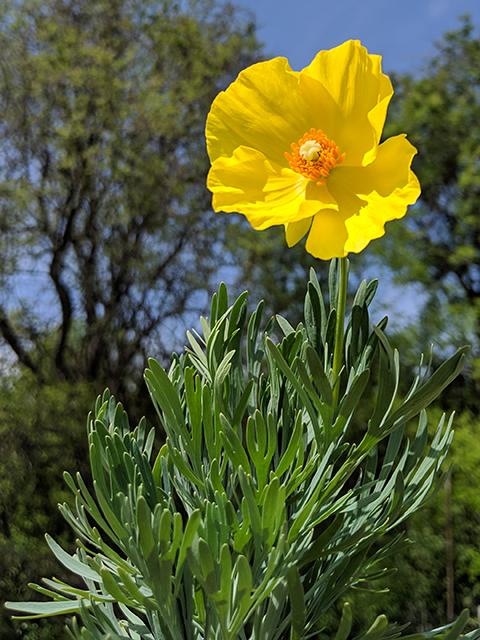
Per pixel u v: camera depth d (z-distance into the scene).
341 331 0.82
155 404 0.94
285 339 0.95
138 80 8.51
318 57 0.76
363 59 0.75
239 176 0.75
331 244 0.69
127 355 8.38
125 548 0.77
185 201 8.52
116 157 7.91
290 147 0.78
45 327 8.65
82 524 0.94
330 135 0.76
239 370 0.98
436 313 8.98
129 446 0.94
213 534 0.74
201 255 8.88
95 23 8.62
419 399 0.75
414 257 9.26
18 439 6.80
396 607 5.92
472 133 9.45
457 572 5.98
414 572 6.07
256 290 9.15
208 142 0.78
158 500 0.88
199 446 0.86
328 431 0.78
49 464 6.75
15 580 6.05
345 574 0.87
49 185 8.27
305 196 0.73
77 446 6.91
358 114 0.75
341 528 0.92
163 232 8.75
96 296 8.72
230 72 9.17
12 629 5.70
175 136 8.41
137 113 7.95
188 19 8.73
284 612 0.92
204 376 0.99
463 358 0.73
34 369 8.34
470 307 8.59
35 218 8.16
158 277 8.79
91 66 7.88
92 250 8.48
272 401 0.94
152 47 8.76
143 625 0.91
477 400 8.07
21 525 6.19
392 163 0.71
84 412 7.24
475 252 8.99
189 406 0.85
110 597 0.87
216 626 0.83
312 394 0.77
